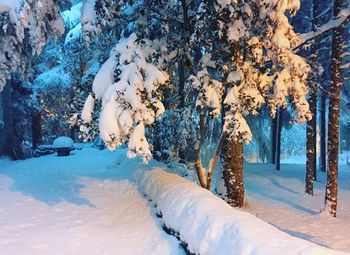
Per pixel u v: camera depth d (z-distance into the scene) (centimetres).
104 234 790
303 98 1002
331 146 1253
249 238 482
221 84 965
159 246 697
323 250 443
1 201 1051
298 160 3841
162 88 958
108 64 905
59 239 764
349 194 1683
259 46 948
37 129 2866
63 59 2619
